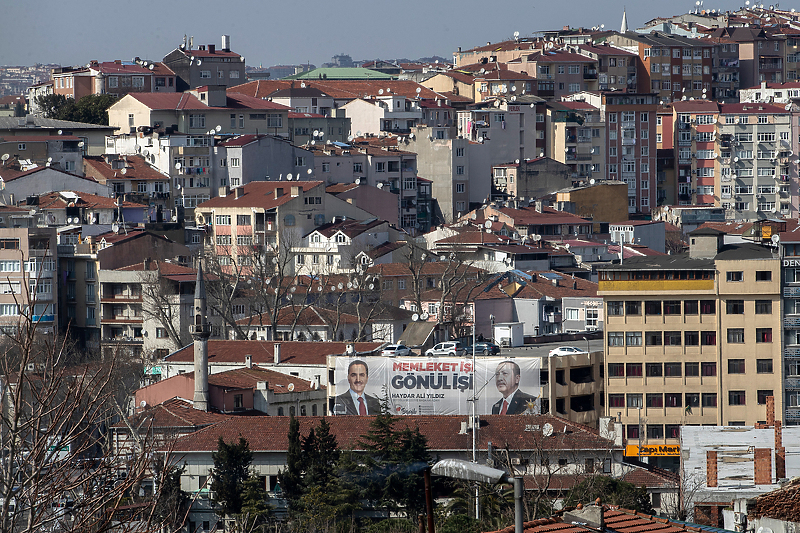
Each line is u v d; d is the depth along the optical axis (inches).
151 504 3966.5
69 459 3782.0
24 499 3634.4
